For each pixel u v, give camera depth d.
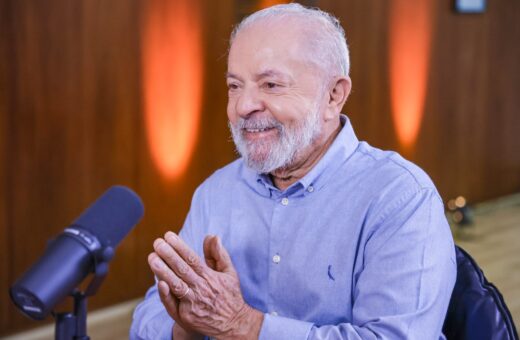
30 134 4.88
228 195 2.22
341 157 2.04
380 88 7.76
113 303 5.55
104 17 5.20
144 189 5.62
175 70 5.71
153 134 5.63
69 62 5.03
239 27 1.96
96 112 5.23
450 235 1.93
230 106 1.96
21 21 4.74
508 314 2.00
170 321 2.04
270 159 1.93
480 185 9.39
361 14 7.38
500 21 9.30
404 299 1.79
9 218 4.84
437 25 8.38
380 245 1.88
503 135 9.67
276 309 2.04
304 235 2.01
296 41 1.89
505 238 7.96
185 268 1.66
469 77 8.96
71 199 5.15
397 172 1.97
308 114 1.92
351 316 1.95
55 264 1.56
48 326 5.14
